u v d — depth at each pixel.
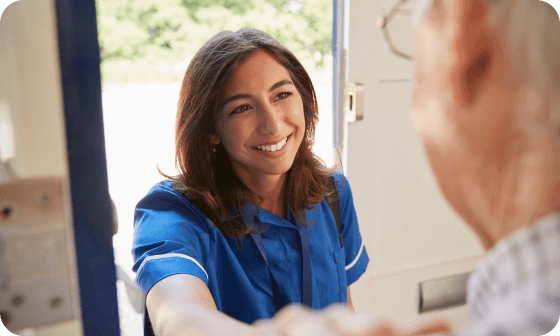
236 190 0.88
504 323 0.13
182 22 4.74
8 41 0.39
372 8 1.28
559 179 0.14
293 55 0.83
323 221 0.96
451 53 0.14
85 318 0.37
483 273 0.15
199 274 0.69
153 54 4.80
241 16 4.31
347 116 1.37
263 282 0.87
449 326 0.15
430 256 1.54
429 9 0.15
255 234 0.87
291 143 0.83
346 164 1.40
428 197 1.49
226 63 0.77
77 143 0.35
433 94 0.14
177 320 0.43
